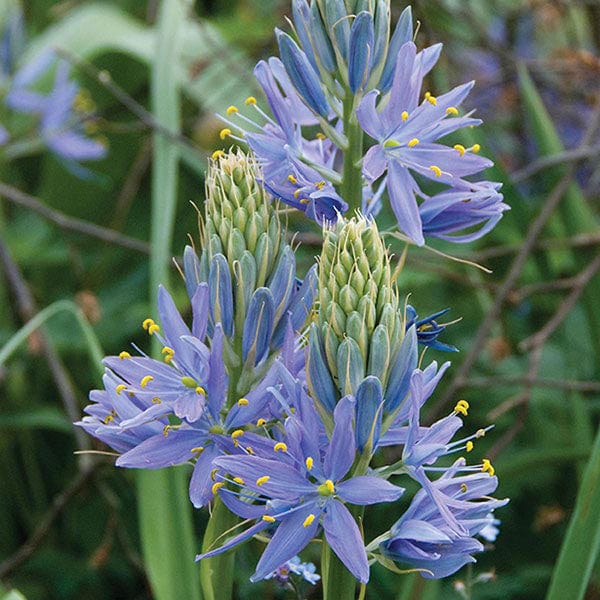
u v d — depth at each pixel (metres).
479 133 1.17
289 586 0.80
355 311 0.70
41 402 1.43
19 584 1.24
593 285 1.17
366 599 1.05
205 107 1.40
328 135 0.76
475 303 1.41
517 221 1.23
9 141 1.47
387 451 1.04
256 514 0.71
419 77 0.76
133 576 1.26
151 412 0.72
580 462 1.06
